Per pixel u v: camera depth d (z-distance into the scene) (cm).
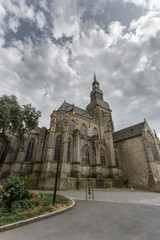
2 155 3073
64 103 4697
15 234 530
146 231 560
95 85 7144
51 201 1044
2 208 755
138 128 3722
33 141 3189
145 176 3005
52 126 2870
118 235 520
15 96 2186
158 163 3200
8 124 1930
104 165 3369
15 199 870
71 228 594
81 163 2912
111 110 6322
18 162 2592
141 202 1247
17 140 3067
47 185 2125
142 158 3225
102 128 4869
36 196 1021
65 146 2594
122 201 1289
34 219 681
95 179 2595
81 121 4362
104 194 1805
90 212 866
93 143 3200
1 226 570
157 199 1455
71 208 962
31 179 2289
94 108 6056
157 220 705
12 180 916
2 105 1828
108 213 843
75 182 2316
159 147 3716
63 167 2341
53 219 721
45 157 2667
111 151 3494
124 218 741
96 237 503
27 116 2364
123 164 3666
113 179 2942
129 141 3738
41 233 540
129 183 3259
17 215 716
